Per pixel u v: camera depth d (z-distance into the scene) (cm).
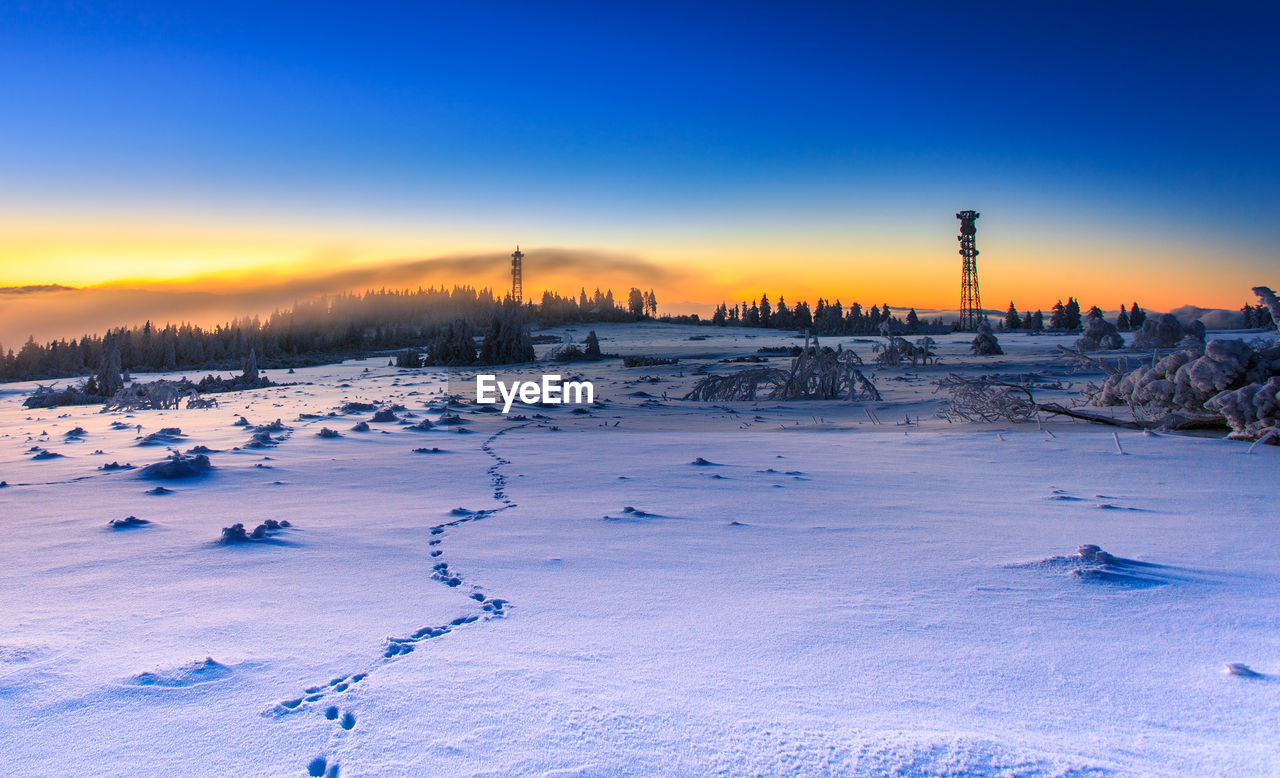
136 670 288
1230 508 661
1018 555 486
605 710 249
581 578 434
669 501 718
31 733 237
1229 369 1198
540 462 1038
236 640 324
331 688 272
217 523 607
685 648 312
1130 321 10438
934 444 1191
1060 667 288
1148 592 392
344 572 450
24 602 385
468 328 6594
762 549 510
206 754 223
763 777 206
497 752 221
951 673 282
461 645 318
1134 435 1207
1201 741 226
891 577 431
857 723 239
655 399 2725
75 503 705
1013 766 210
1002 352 4928
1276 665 288
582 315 15788
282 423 1688
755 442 1298
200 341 9644
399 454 1123
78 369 8494
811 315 14150
